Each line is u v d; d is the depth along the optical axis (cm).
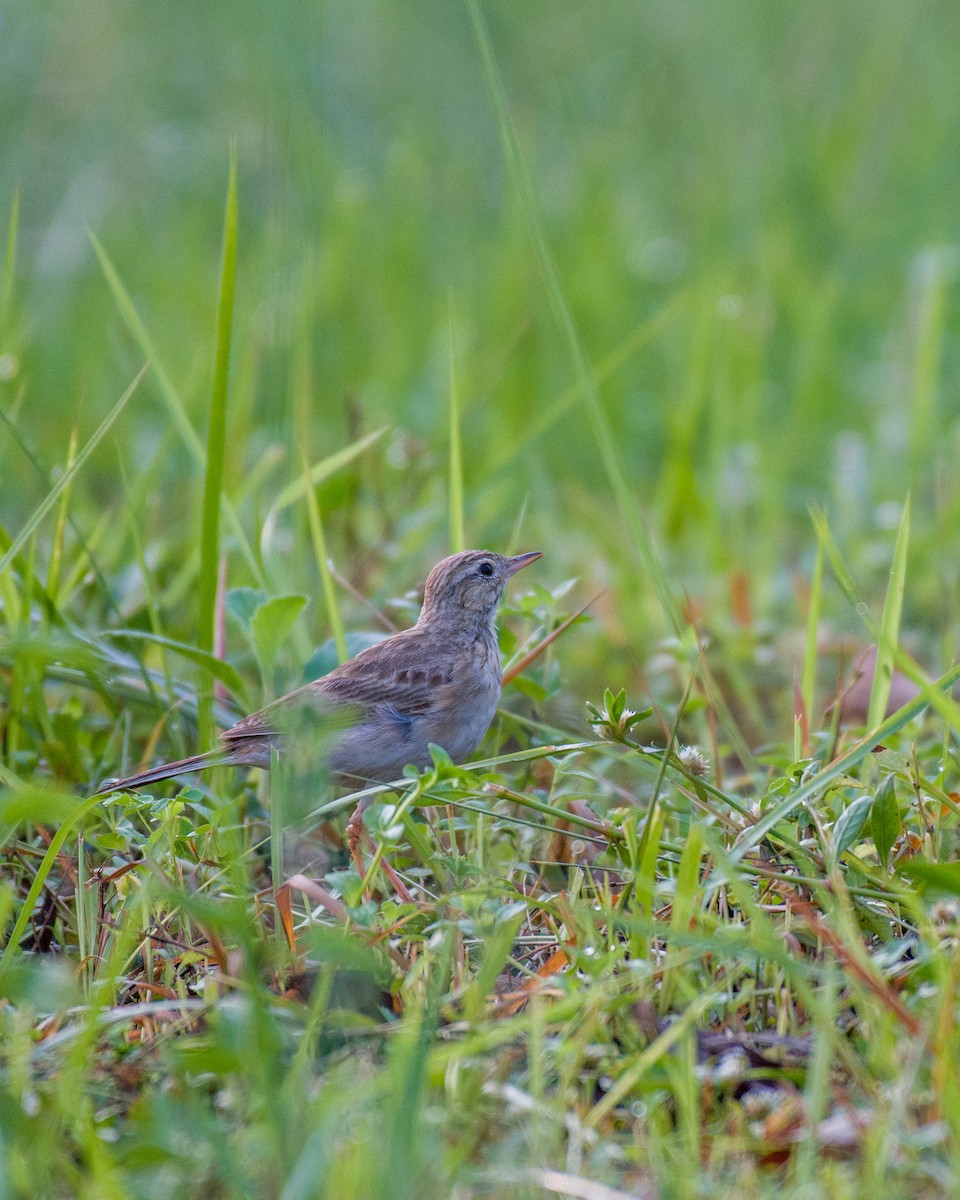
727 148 2328
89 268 2177
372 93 2556
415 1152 552
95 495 1650
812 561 1441
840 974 681
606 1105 602
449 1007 689
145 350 1130
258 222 2220
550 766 1013
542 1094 632
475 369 1877
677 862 794
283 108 1320
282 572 1098
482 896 714
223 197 2319
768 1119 606
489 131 2503
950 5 2631
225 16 2503
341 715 938
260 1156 579
